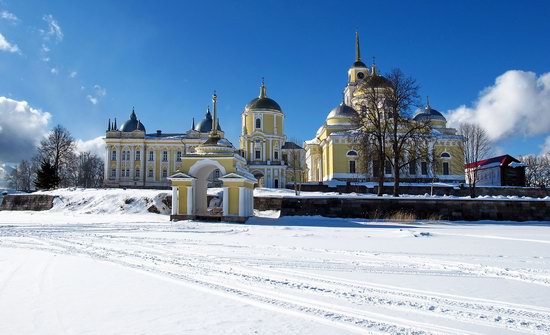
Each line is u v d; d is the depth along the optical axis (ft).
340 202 157.48
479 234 98.68
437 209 154.92
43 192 226.17
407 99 174.09
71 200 205.67
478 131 222.69
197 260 56.34
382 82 180.75
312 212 157.79
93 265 52.24
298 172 344.08
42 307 32.76
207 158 145.69
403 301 35.14
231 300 35.27
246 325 28.58
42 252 64.34
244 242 78.74
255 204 172.45
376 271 48.57
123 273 46.98
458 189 225.35
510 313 31.81
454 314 31.42
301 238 87.30
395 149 172.45
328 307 33.22
